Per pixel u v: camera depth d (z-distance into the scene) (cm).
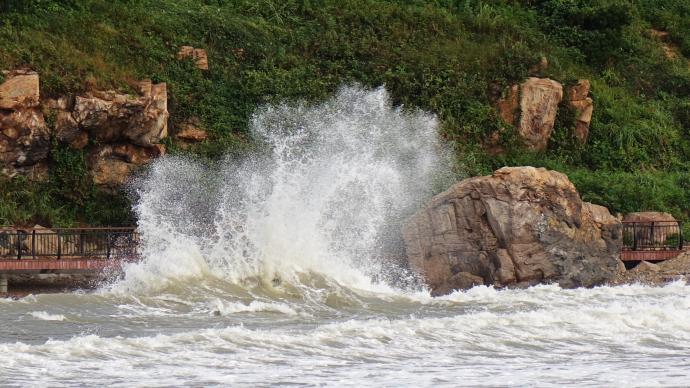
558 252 10950
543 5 18325
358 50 15775
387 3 17162
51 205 12419
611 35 17712
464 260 10900
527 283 10819
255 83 14750
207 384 6600
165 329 8250
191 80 14375
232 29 15388
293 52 15612
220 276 10500
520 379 7006
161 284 10119
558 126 15912
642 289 10819
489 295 10312
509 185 11012
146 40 14438
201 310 9238
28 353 7106
